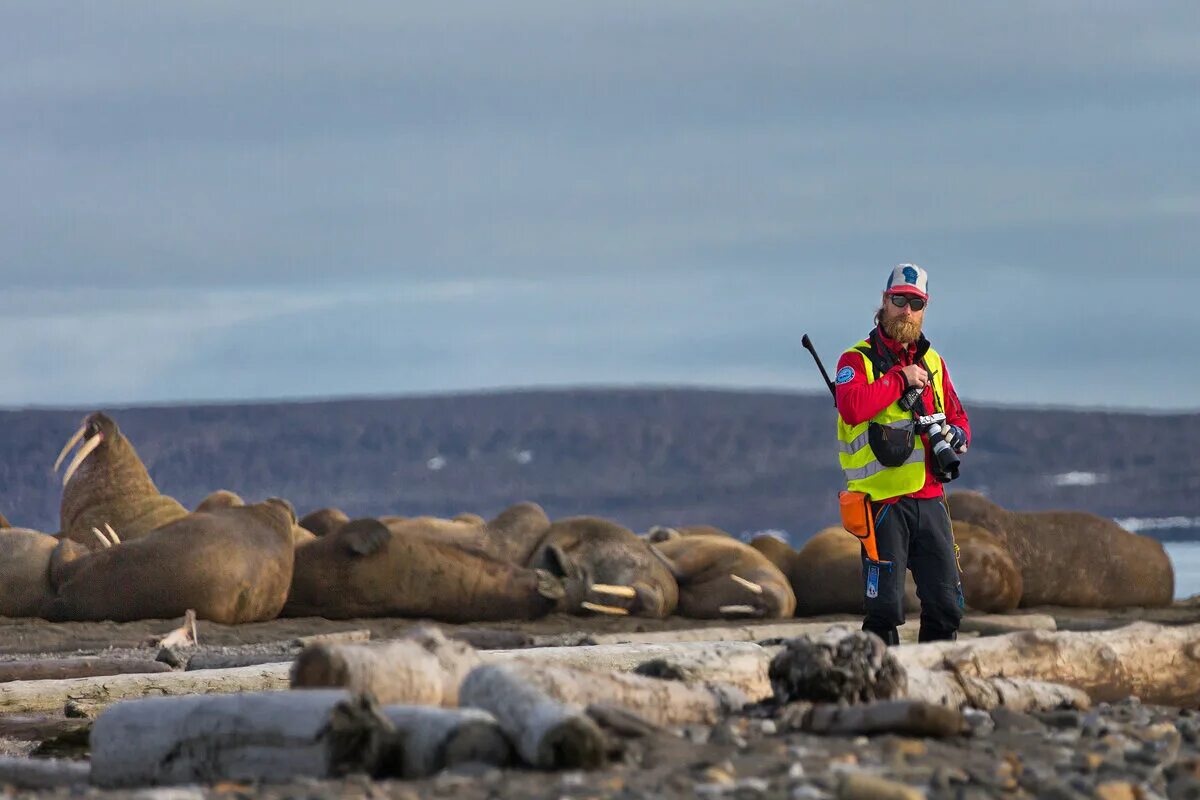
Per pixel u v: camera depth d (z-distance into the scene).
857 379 35.62
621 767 21.97
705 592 69.88
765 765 21.89
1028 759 23.38
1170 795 21.94
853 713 24.70
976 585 69.44
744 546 71.94
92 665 42.66
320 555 64.50
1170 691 31.66
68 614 59.47
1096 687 30.77
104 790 22.55
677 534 77.38
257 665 40.81
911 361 36.50
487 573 65.69
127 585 59.22
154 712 23.45
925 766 22.38
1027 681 29.25
